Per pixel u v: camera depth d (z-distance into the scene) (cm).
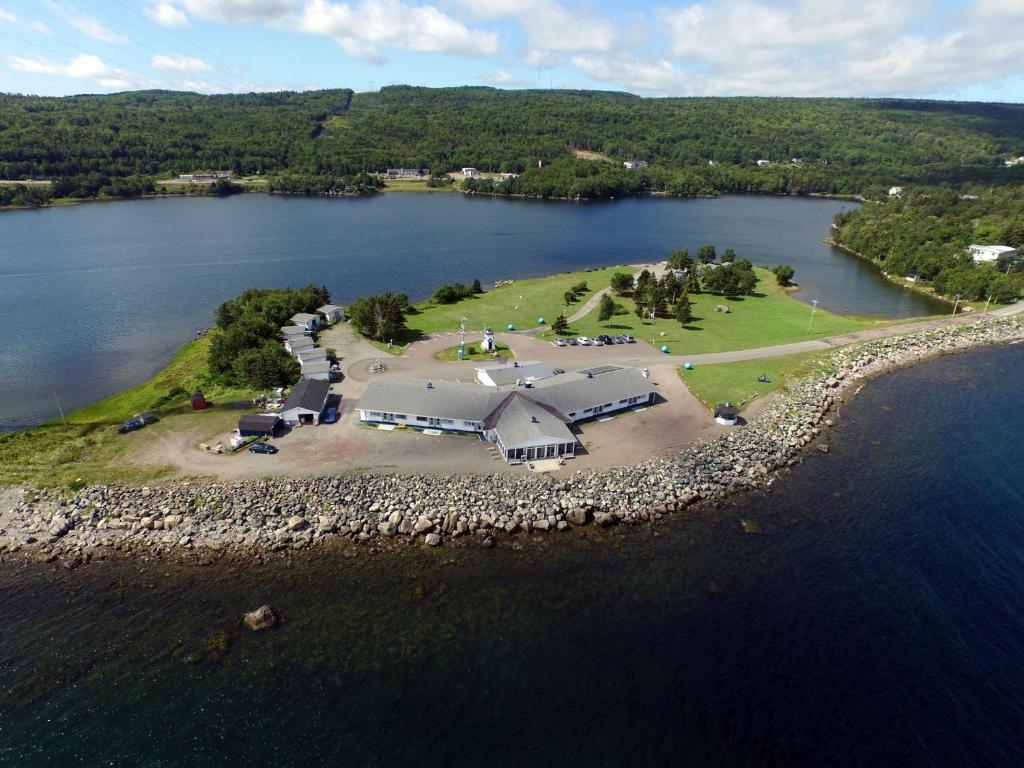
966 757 4234
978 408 10075
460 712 4531
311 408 8769
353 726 4416
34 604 5622
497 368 10162
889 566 6216
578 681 4812
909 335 13725
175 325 14488
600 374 9831
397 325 13012
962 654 5103
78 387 10894
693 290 17662
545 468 7825
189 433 8538
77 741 4297
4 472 7569
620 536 6656
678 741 4334
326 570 6059
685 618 5491
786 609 5612
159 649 5106
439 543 6444
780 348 12762
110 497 7081
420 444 8325
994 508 7256
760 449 8488
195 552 6294
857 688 4775
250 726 4416
